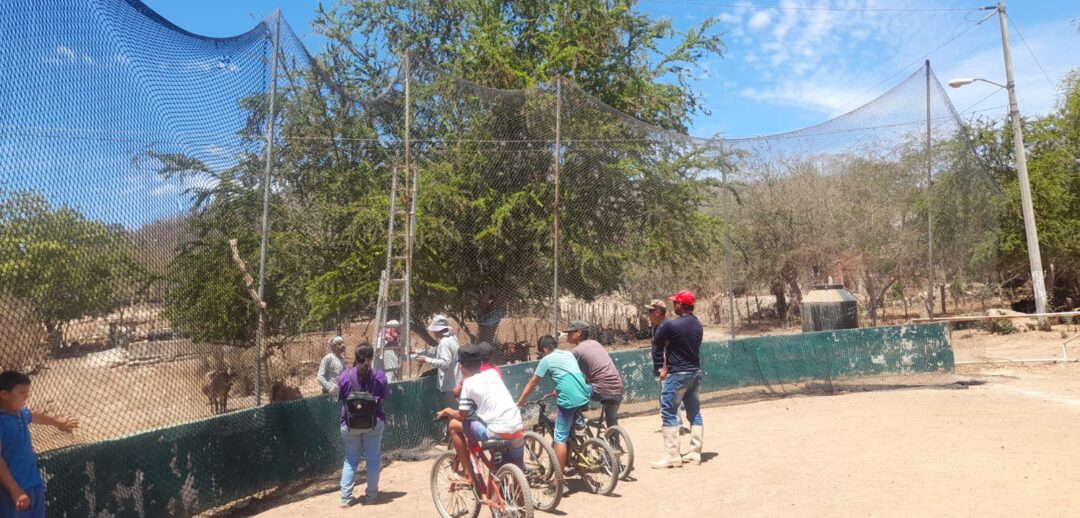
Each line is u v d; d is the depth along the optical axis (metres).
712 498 6.18
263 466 6.74
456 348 8.59
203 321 7.61
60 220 5.33
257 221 8.62
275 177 10.27
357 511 6.30
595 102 11.27
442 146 11.54
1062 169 22.69
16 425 4.29
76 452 5.04
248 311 8.45
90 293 5.79
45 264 5.32
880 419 9.21
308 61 8.91
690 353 7.26
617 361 10.83
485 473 5.59
